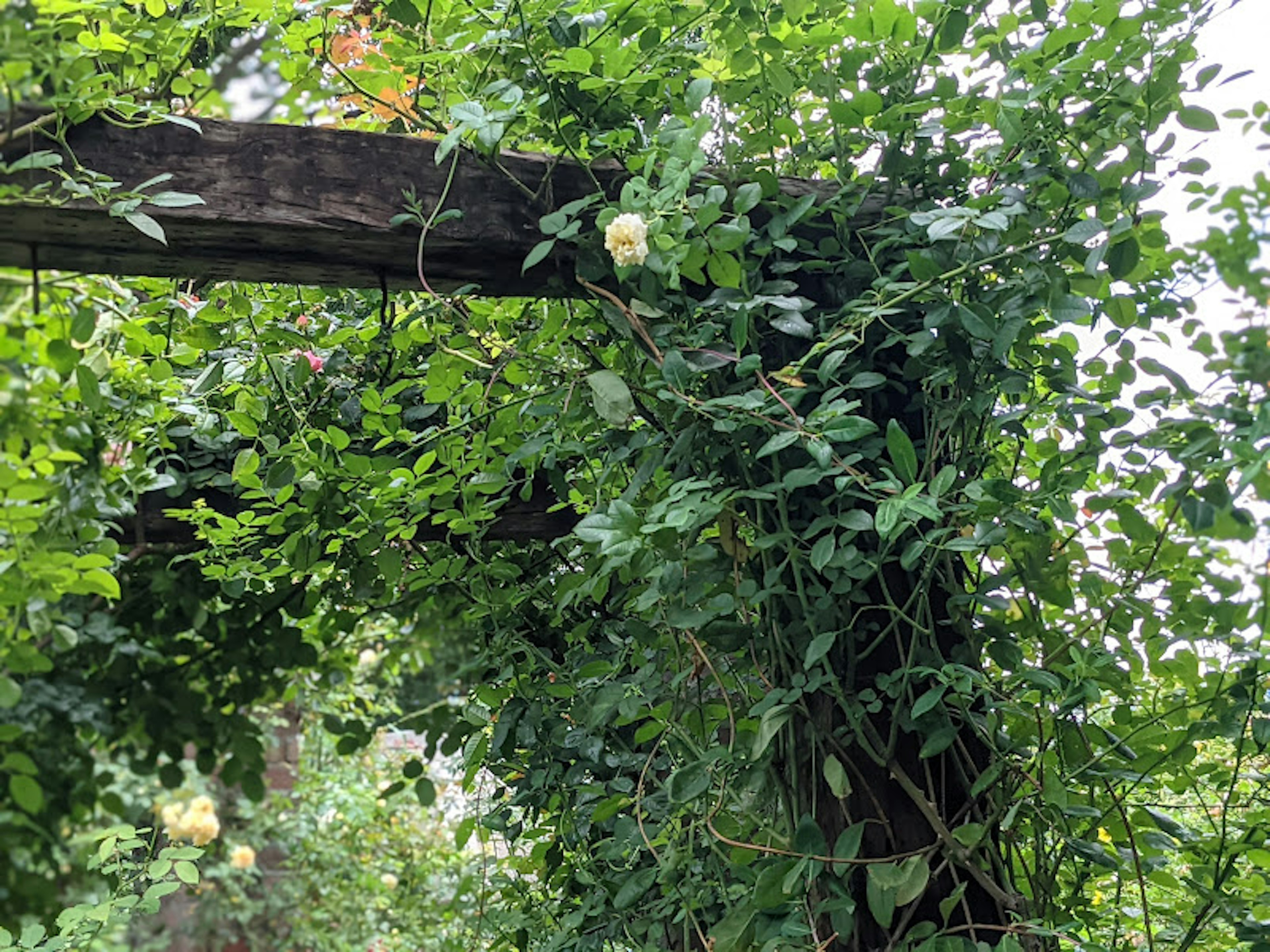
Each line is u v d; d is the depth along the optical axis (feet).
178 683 6.90
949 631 4.15
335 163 3.88
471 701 5.98
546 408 4.47
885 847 3.98
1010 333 3.71
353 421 5.34
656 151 3.90
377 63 4.59
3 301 3.76
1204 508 3.58
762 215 4.25
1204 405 3.65
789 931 3.74
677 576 4.07
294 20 4.57
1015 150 3.94
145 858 6.78
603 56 4.00
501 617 5.94
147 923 13.55
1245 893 4.22
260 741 7.10
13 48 3.29
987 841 3.93
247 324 5.38
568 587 5.15
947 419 4.00
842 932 3.71
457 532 5.22
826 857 3.81
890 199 4.19
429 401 4.71
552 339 4.54
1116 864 3.92
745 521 4.09
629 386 4.16
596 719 4.82
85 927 5.97
